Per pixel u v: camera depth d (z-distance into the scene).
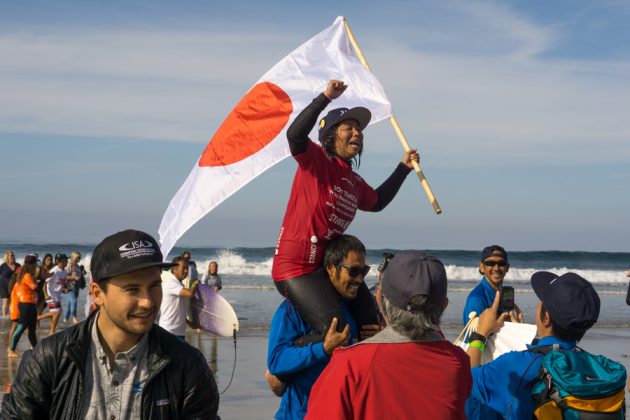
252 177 5.44
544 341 3.88
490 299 6.74
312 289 4.31
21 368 2.94
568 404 3.53
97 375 2.92
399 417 2.98
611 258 58.91
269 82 5.64
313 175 4.41
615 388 3.52
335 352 3.15
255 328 18.62
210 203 5.42
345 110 4.57
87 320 2.98
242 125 5.55
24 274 14.33
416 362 3.05
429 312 3.10
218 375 11.84
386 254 4.49
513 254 59.34
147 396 2.92
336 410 2.99
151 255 2.89
